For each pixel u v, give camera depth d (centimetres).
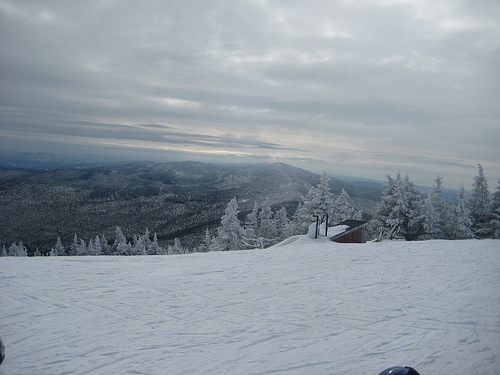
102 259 1350
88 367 499
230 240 3816
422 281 977
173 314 736
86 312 744
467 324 634
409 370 321
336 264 1259
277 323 677
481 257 1319
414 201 3528
